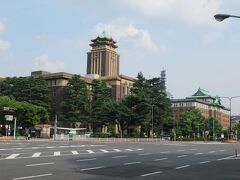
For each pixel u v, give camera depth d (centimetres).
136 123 10025
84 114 11244
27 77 11912
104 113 10481
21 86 11619
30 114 9600
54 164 2123
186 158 2923
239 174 1873
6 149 3512
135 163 2338
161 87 10869
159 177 1661
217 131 15500
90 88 13438
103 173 1755
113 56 17200
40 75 13275
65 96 11988
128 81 15000
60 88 13112
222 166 2302
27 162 2205
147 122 9962
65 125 11250
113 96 14238
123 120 10094
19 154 2864
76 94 11262
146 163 2362
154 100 10569
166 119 10875
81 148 4056
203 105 19662
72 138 8394
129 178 1603
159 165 2253
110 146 4872
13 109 8494
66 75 13225
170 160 2675
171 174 1792
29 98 11562
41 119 10119
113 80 14425
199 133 14138
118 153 3309
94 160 2478
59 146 4444
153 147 4869
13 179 1456
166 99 10944
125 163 2316
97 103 11312
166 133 12406
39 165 2042
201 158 2980
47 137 9706
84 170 1858
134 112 9969
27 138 7888
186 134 13450
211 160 2792
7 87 11950
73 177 1572
